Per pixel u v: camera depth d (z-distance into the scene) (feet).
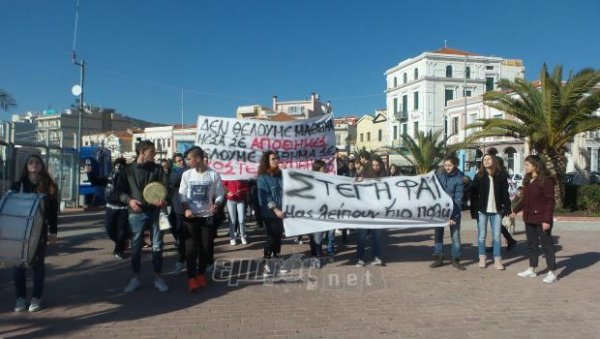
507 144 153.07
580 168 146.10
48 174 19.63
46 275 24.79
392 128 237.45
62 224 44.75
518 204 25.95
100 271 25.70
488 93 63.57
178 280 23.86
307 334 16.44
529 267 25.35
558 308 19.53
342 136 270.67
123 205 28.25
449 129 184.75
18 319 17.93
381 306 19.69
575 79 56.03
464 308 19.47
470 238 38.83
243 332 16.60
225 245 33.30
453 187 27.45
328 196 25.93
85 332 16.56
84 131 260.21
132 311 18.88
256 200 27.04
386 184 26.96
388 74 246.47
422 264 28.02
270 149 34.65
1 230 17.46
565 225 48.16
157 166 22.31
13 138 47.19
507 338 16.21
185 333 16.48
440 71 215.10
